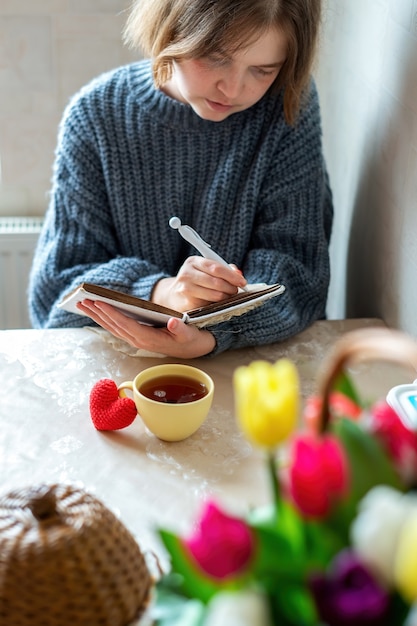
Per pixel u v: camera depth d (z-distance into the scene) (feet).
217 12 3.88
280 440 1.80
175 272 5.01
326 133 5.75
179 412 3.27
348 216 5.33
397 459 1.90
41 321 4.80
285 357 4.13
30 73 6.24
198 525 1.90
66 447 3.35
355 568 1.68
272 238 4.71
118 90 4.78
